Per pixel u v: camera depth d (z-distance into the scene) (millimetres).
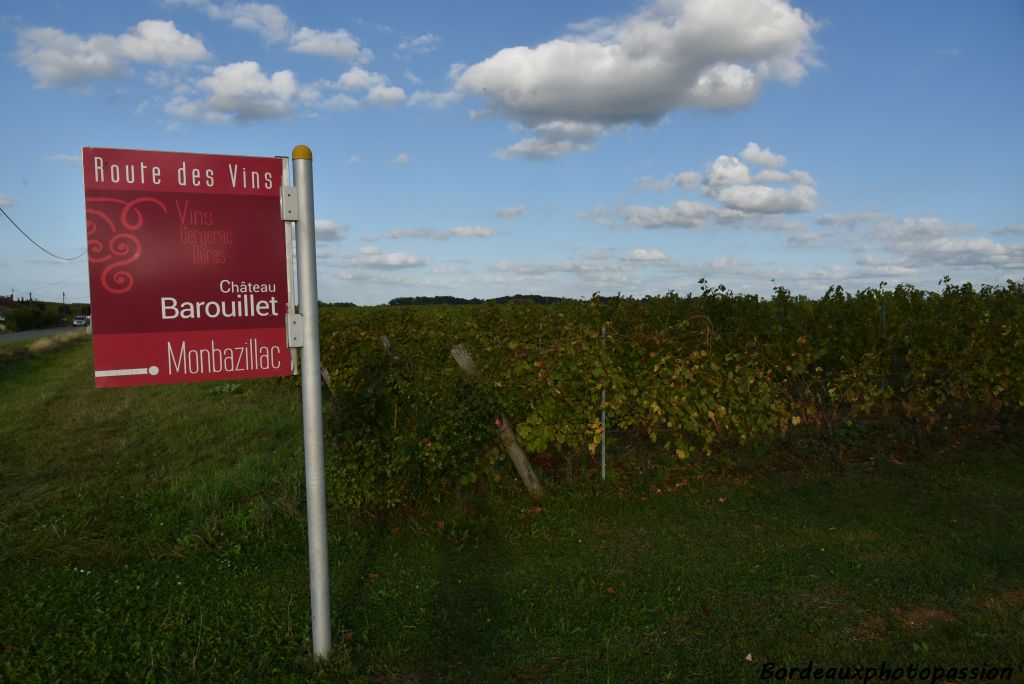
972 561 4840
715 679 3428
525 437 6203
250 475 7145
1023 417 8867
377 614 4145
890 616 4043
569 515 5953
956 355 7730
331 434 5738
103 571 4875
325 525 3463
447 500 6141
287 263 3432
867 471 7156
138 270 3213
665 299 11766
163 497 6617
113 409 12633
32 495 6844
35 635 3814
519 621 4055
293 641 3709
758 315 11688
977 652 3590
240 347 3377
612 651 3697
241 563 5008
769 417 6863
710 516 5945
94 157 3133
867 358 7473
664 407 6477
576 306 10508
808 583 4523
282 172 3398
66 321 91250
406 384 6000
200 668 3506
